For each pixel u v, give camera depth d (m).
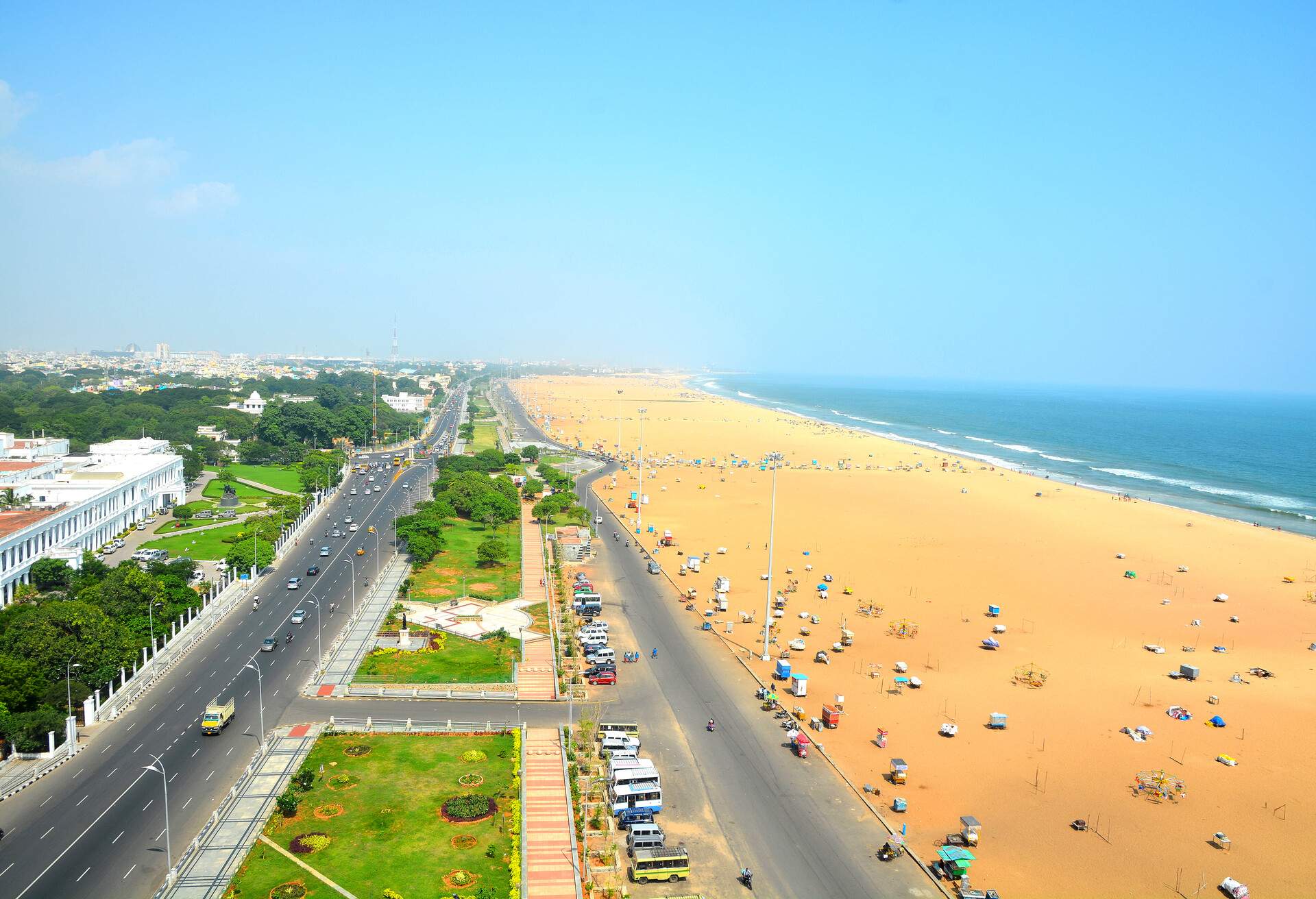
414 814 93.75
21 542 164.75
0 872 82.12
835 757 113.19
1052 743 118.50
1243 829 98.19
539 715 122.69
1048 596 187.62
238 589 178.38
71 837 88.81
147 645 137.62
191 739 112.19
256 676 134.00
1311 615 177.38
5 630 124.06
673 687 135.25
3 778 99.62
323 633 154.75
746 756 113.00
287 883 80.38
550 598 179.62
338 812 93.56
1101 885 87.25
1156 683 140.12
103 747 109.31
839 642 157.00
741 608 177.00
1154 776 107.38
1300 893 86.56
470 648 148.62
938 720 125.06
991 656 151.25
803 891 84.44
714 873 86.88
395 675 135.62
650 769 102.06
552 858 86.94
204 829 88.88
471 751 109.31
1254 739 120.50
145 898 78.75
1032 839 95.19
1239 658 152.12
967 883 86.00
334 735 113.69
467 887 80.94
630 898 81.88
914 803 102.19
